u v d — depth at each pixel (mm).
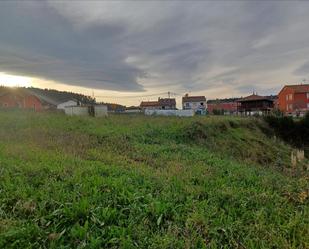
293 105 66938
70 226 4340
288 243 4617
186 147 15164
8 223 4211
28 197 5113
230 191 6797
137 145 13977
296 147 29797
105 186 5945
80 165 7672
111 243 4047
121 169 7863
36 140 12344
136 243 4109
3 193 5172
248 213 5664
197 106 82250
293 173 12266
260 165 15852
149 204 5301
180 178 7730
